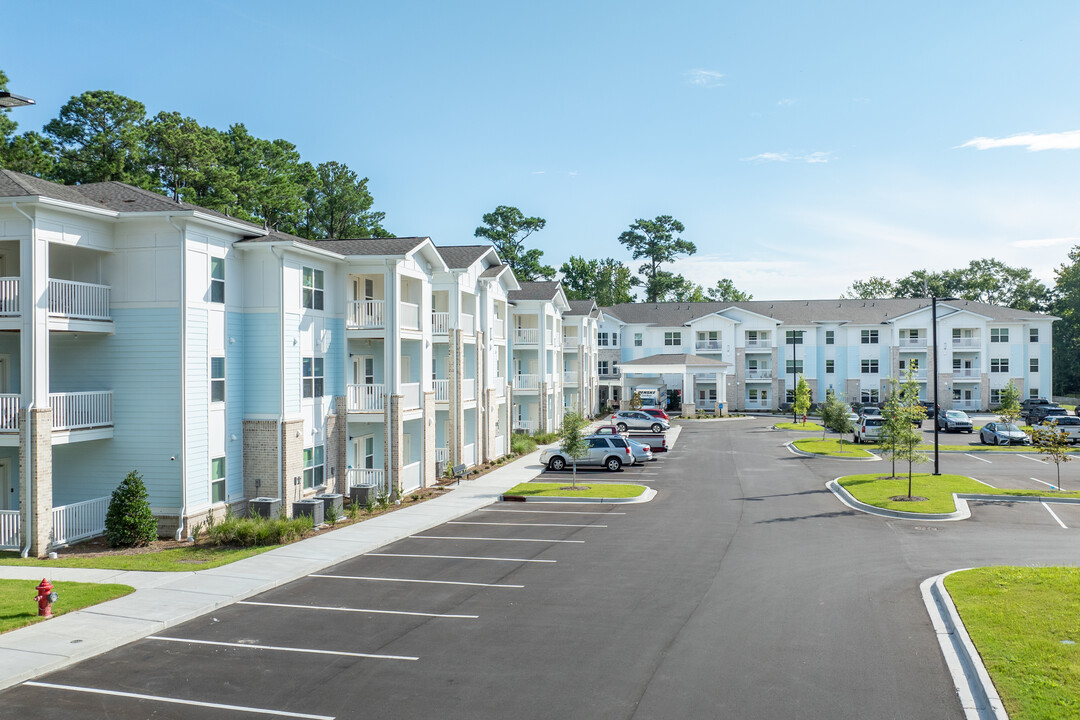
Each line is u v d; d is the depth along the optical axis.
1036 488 30.38
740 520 25.30
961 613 14.29
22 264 20.75
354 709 11.06
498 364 45.75
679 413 79.62
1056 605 14.24
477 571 19.02
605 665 12.57
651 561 19.78
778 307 86.12
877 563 19.22
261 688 11.87
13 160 43.91
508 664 12.69
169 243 23.27
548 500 29.75
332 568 19.59
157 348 23.33
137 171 50.72
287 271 26.12
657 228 125.00
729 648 13.27
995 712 10.27
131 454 23.53
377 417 29.70
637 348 86.00
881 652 12.98
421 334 32.78
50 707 11.27
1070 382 100.44
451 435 36.25
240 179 58.78
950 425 58.06
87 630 14.44
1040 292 111.81
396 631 14.48
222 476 25.00
